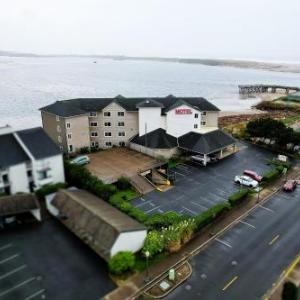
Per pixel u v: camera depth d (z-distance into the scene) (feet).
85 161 226.58
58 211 162.81
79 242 143.43
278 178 211.41
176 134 251.80
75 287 117.80
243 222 160.66
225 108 531.09
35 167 180.34
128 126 261.44
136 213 159.02
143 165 224.94
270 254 136.67
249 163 236.22
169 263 130.72
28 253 136.05
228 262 131.64
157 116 249.96
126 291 116.16
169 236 138.82
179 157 242.17
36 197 170.30
